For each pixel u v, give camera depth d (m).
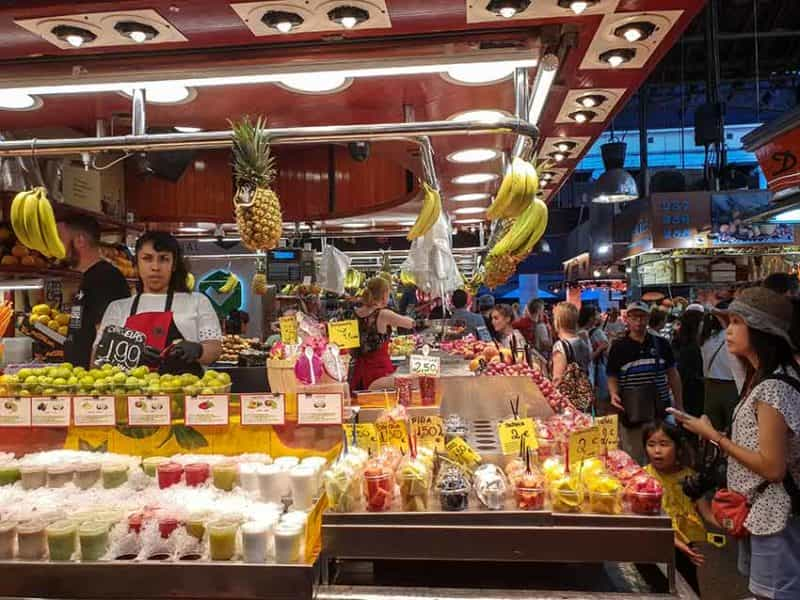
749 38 13.39
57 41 2.81
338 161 6.91
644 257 13.28
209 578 1.95
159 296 3.39
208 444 2.56
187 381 2.60
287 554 1.96
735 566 4.07
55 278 5.62
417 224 3.69
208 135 2.84
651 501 2.00
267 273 7.38
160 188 6.87
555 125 4.43
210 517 2.04
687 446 3.10
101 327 3.42
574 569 2.16
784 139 5.30
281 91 3.51
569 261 20.72
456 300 8.95
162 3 2.49
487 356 4.87
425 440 2.37
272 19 2.64
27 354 4.96
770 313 2.56
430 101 3.70
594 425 2.28
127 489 2.34
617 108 4.05
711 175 15.46
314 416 2.48
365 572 2.18
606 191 11.73
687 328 6.60
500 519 2.00
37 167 4.27
